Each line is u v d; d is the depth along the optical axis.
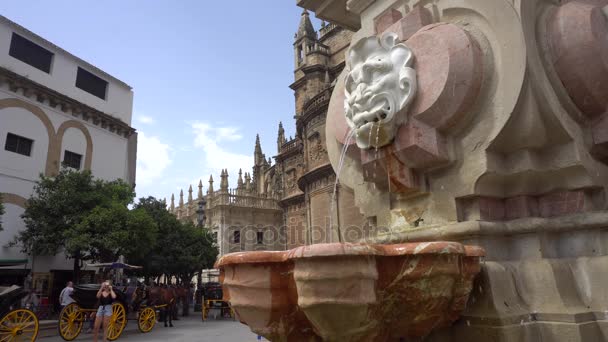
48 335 14.78
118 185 21.69
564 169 3.27
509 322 2.73
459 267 2.53
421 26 3.84
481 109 3.38
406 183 3.68
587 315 2.82
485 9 3.46
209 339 13.73
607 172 3.46
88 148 26.97
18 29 23.22
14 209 22.05
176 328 17.64
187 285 28.80
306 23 43.09
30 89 23.27
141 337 14.63
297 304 2.43
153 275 30.33
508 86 3.21
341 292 2.18
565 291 2.93
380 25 4.38
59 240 19.50
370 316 2.31
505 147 3.37
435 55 3.44
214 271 45.88
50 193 20.31
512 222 3.35
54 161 24.52
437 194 3.67
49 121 24.52
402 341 2.89
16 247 21.72
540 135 3.23
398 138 3.61
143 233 20.55
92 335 14.95
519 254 3.33
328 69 39.19
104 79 28.98
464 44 3.35
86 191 20.56
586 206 3.26
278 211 55.91
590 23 3.27
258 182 62.34
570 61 3.29
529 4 3.33
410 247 2.40
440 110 3.37
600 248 3.10
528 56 3.12
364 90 3.71
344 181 4.83
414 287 2.46
